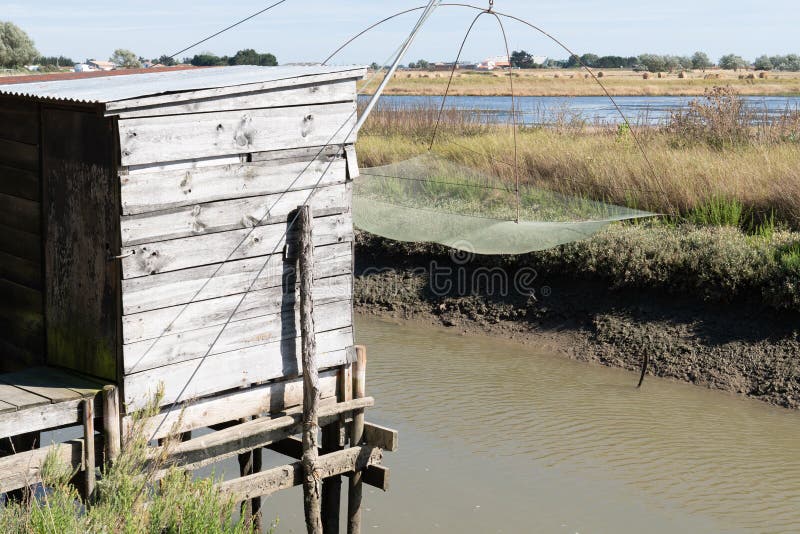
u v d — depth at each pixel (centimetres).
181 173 513
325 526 660
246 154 543
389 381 1031
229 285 546
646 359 1016
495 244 1012
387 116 2308
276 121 553
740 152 1520
